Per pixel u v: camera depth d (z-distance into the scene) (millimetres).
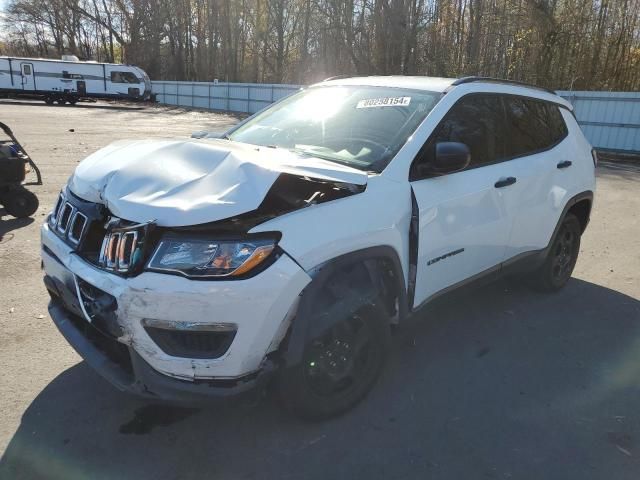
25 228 6492
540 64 27375
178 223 2379
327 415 2953
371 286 3023
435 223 3311
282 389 2707
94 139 16453
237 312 2387
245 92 38094
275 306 2471
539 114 4613
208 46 52250
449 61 31078
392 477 2600
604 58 28062
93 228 2727
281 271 2463
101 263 2551
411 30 31828
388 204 3006
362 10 33812
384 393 3307
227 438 2826
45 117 25422
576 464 2748
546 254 4684
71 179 3127
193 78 56375
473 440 2902
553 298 4996
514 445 2879
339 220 2730
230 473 2582
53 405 3039
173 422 2938
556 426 3059
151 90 43406
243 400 2537
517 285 5262
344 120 3684
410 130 3402
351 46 35094
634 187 12438
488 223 3789
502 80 4305
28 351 3605
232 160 2703
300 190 2727
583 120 21156
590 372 3678
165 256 2383
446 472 2650
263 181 2516
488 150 3914
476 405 3229
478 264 3844
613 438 2971
